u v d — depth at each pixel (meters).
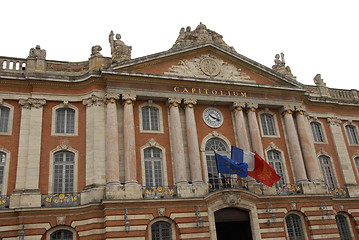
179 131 22.62
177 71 24.41
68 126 22.12
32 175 20.00
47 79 22.00
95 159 20.73
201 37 26.14
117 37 24.25
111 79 22.33
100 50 24.00
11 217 18.91
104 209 19.23
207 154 23.59
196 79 23.98
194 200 20.84
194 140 22.72
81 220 19.62
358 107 30.14
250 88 25.48
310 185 24.08
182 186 21.16
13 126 21.12
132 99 22.34
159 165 22.27
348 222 25.48
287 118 25.95
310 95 28.66
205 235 20.47
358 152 28.72
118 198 19.59
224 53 26.06
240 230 23.34
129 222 19.31
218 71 25.44
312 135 27.42
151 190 20.73
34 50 23.19
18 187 19.77
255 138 24.34
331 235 23.23
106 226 18.86
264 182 21.89
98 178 20.42
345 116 29.62
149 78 23.08
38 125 21.22
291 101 26.48
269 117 26.48
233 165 21.48
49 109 22.02
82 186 20.67
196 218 20.61
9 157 20.41
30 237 18.69
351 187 26.59
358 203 26.12
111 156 20.61
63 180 20.77
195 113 24.27
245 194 21.81
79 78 22.50
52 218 19.34
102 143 21.30
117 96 22.12
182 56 25.00
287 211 22.91
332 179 26.83
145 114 23.27
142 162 21.75
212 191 21.83
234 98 24.92
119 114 22.27
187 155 22.81
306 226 23.22
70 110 22.53
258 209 22.23
